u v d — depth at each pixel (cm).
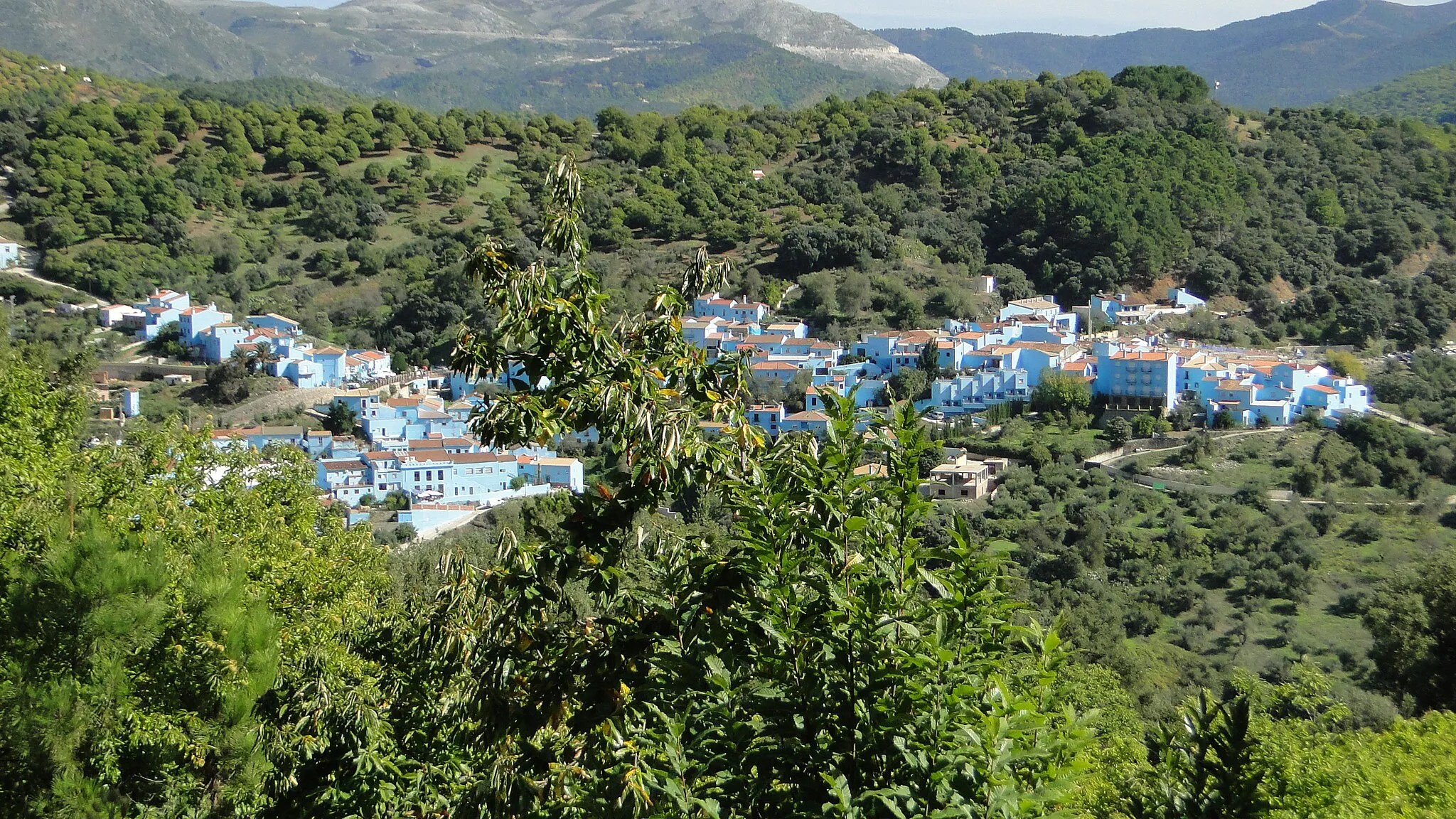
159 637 1209
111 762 1179
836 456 759
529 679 875
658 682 775
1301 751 1455
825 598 729
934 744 671
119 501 1812
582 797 741
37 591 1112
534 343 888
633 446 825
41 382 2247
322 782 1301
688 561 838
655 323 926
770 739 721
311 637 2022
